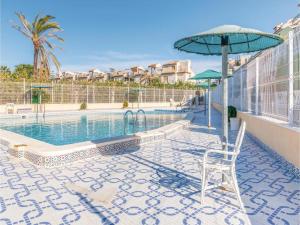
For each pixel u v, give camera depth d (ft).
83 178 15.74
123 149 23.82
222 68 14.07
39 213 11.13
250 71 34.32
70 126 49.62
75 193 13.34
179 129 35.70
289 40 19.56
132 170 17.31
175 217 10.72
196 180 15.23
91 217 10.77
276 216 10.75
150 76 175.94
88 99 87.15
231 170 11.84
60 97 79.51
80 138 37.19
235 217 10.69
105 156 21.31
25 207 11.71
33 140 23.79
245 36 14.37
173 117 67.26
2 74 73.26
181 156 21.13
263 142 24.77
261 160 19.94
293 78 19.45
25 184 14.70
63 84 80.07
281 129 19.20
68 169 17.69
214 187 13.01
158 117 67.36
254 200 12.35
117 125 51.47
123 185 14.46
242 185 14.38
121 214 11.02
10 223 10.30
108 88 92.53
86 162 19.48
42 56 90.53
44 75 91.04
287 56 20.44
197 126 41.01
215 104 94.99
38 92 72.43
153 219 10.56
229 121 36.24
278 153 19.94
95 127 48.47
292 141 16.87
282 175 16.20
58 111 72.43
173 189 13.83
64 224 10.21
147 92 105.70
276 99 23.62
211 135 31.89
